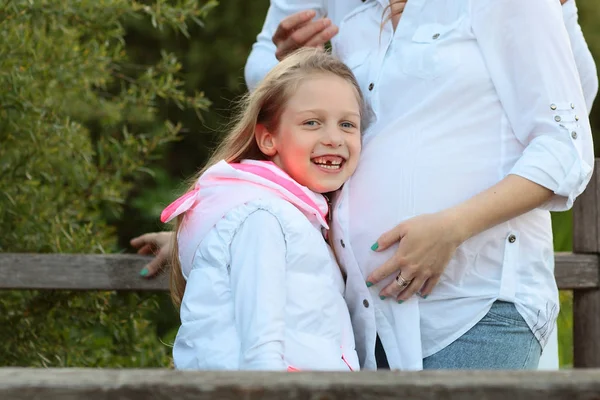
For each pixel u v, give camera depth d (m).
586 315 9.26
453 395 3.20
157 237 8.66
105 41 11.58
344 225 6.41
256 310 5.70
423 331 6.29
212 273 6.04
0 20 10.11
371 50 6.84
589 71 7.41
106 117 12.45
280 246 5.94
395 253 6.11
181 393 3.20
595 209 9.09
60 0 10.34
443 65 6.32
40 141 10.34
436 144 6.28
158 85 11.93
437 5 6.50
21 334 10.21
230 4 24.12
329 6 7.87
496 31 6.26
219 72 24.38
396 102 6.49
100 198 11.27
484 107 6.29
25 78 9.93
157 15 11.10
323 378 3.25
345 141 6.42
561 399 3.20
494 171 6.25
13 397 3.18
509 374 3.29
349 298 6.43
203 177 6.35
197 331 5.96
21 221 10.23
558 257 9.03
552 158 6.06
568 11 7.35
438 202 6.23
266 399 3.20
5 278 8.66
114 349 10.76
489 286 6.19
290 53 7.49
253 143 6.83
